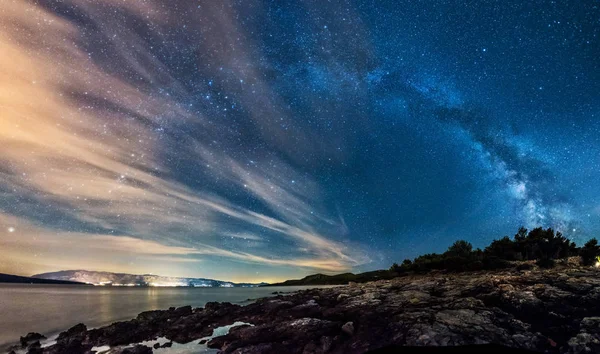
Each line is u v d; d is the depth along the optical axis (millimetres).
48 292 80125
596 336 10945
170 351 14508
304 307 19375
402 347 11664
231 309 22828
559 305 13820
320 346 12562
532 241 31734
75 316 31281
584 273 18453
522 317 13430
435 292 18594
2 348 17906
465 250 37312
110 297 57562
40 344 18578
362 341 12555
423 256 39688
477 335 11781
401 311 15031
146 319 21719
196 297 52031
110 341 16859
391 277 34656
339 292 23328
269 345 13102
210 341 15359
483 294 16250
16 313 33656
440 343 11469
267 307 21641
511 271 24328
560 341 11320
